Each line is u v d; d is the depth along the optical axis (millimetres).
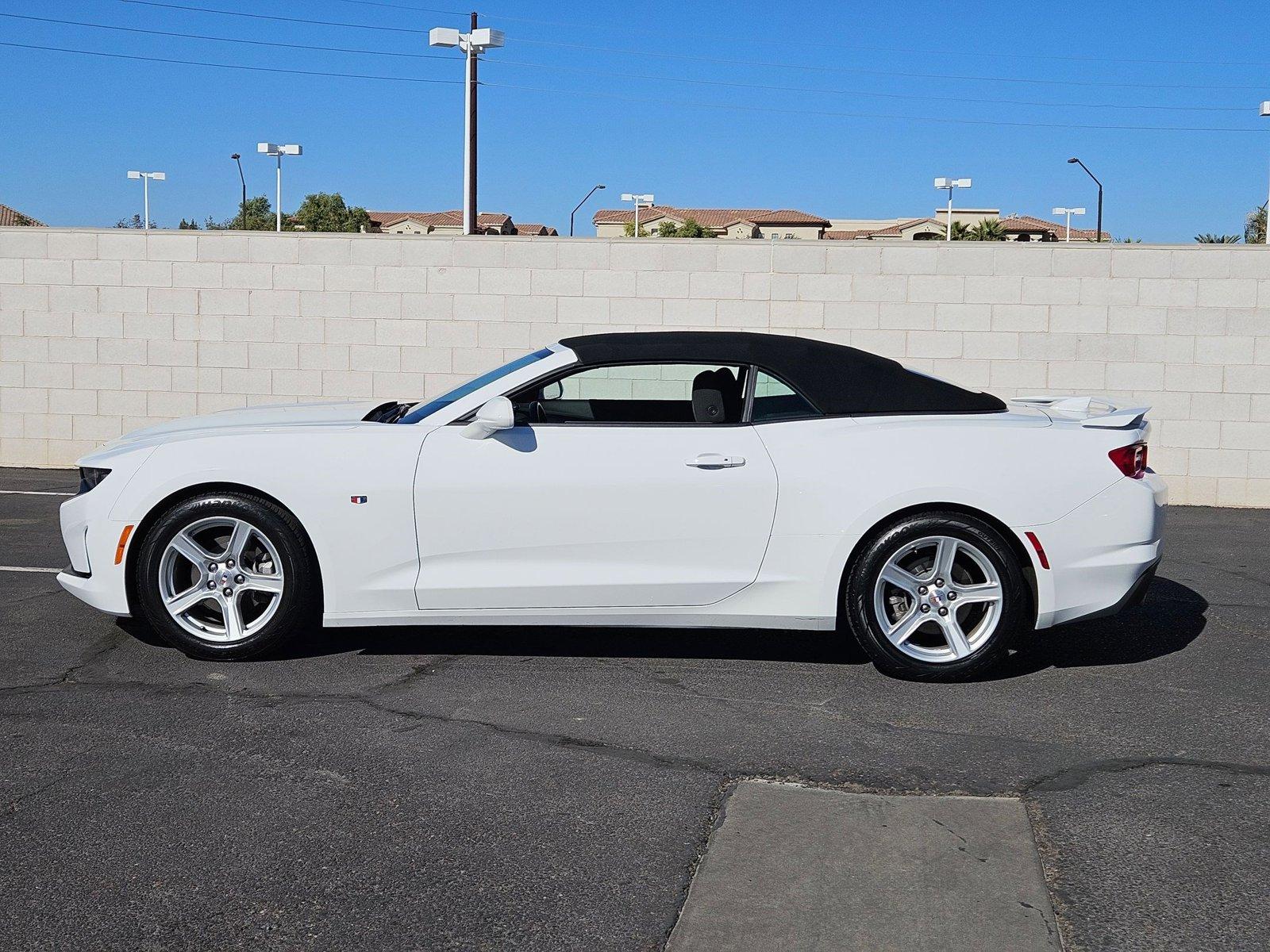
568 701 4766
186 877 3188
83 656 5285
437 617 5152
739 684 5031
